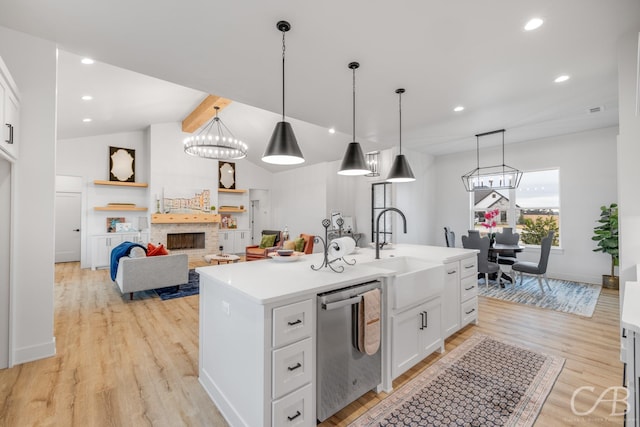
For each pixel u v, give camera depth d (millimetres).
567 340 2842
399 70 2748
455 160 6676
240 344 1640
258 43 2305
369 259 2730
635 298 1363
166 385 2119
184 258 4516
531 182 5699
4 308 2293
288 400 1535
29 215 2361
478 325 3244
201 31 2150
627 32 2174
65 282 5238
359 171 2873
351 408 1875
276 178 9570
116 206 6715
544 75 2842
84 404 1891
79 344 2762
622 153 2260
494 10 1932
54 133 2443
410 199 6387
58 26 2127
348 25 2088
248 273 2029
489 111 3850
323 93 3258
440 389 2064
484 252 4680
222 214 8766
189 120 6672
